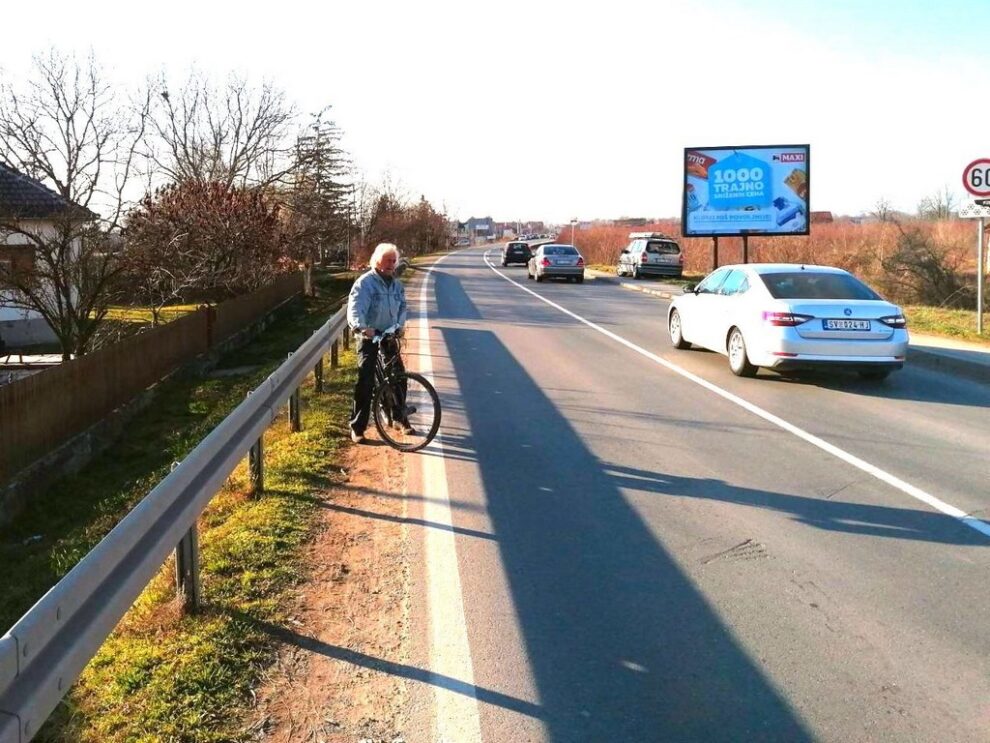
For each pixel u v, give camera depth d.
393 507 5.70
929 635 3.89
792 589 4.40
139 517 3.43
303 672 3.57
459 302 23.02
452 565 4.70
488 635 3.90
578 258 32.12
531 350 13.41
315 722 3.22
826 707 3.31
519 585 4.44
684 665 3.63
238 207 22.08
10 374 14.09
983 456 7.02
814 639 3.86
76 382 9.15
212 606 4.13
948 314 17.53
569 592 4.36
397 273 7.52
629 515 5.55
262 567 4.62
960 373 11.30
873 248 26.73
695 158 28.11
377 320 7.36
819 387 10.20
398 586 4.43
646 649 3.77
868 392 9.93
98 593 3.11
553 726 3.19
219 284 22.22
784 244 31.20
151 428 10.34
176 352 13.24
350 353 13.02
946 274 22.89
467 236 145.75
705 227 28.27
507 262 49.44
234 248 21.59
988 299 21.47
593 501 5.84
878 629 3.95
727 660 3.67
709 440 7.58
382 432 7.31
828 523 5.39
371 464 6.76
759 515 5.55
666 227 56.84
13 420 7.74
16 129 18.50
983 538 5.12
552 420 8.37
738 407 9.02
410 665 3.63
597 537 5.14
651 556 4.84
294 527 5.22
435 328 16.56
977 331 14.51
